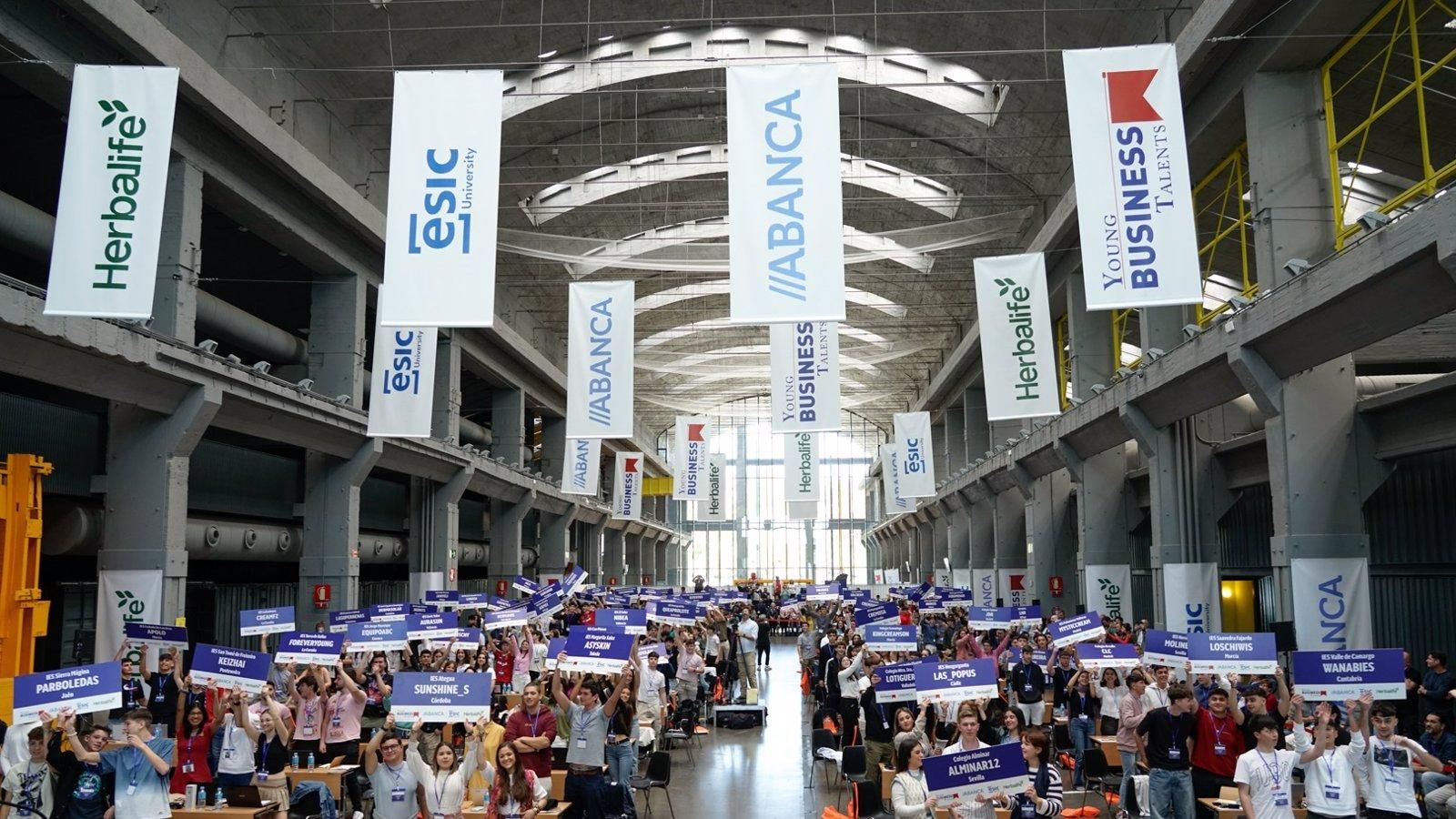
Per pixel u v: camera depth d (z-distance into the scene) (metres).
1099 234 13.72
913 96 29.98
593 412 21.41
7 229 18.08
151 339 18.31
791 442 49.97
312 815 11.62
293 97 25.12
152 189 13.00
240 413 22.66
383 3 23.44
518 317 46.41
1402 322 15.05
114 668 10.94
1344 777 9.52
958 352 45.56
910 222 40.50
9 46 15.56
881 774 13.27
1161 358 22.27
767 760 19.36
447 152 13.16
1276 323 17.11
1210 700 11.12
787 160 12.68
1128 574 28.88
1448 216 12.55
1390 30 16.97
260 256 29.98
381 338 22.98
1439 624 18.94
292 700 14.22
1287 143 18.12
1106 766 13.73
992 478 43.19
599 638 12.09
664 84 30.52
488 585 45.31
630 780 13.73
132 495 20.05
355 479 28.41
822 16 26.41
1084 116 13.94
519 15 26.28
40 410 19.27
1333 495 18.02
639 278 48.59
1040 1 24.34
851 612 30.72
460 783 10.00
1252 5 17.00
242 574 33.62
